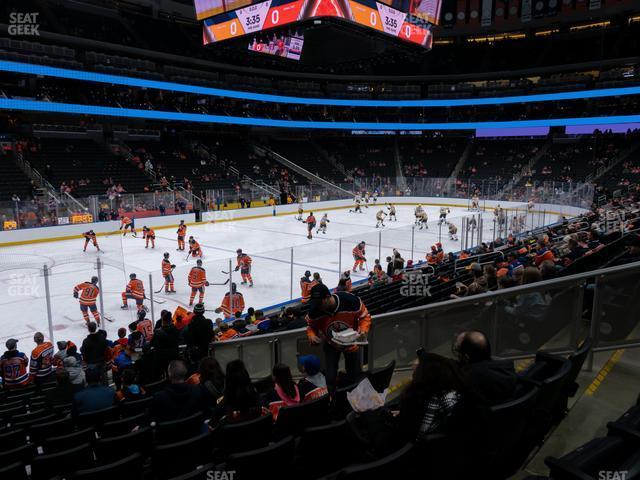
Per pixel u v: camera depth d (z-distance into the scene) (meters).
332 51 36.28
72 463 3.78
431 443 2.34
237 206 35.97
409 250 22.89
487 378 2.70
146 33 42.81
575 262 7.50
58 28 37.22
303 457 3.28
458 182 44.41
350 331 4.66
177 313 11.09
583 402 3.71
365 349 6.59
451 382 2.36
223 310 13.56
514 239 19.06
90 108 34.06
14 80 36.47
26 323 13.59
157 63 43.72
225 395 3.72
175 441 4.00
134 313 14.29
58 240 25.77
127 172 34.81
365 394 2.87
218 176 40.09
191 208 32.59
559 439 3.31
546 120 46.75
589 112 45.50
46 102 31.80
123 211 28.98
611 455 2.36
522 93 48.84
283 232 29.47
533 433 2.98
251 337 7.19
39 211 25.30
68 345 9.22
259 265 17.78
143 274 18.77
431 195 45.53
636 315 4.18
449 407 2.37
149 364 7.38
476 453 2.54
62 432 5.06
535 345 4.54
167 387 4.23
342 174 49.81
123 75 36.72
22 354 9.03
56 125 35.66
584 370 4.22
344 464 3.38
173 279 16.50
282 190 40.91
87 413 5.18
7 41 32.31
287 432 3.78
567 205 35.22
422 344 5.36
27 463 4.27
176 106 43.69
